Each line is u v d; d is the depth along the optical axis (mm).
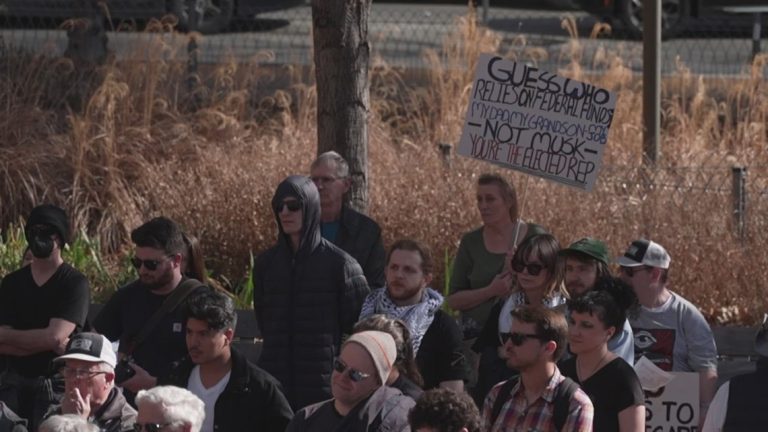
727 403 15703
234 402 15992
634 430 15453
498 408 15508
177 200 28438
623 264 18578
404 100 34438
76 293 18906
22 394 18844
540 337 14977
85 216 29531
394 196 27047
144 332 18125
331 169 20516
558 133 21656
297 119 33219
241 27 41688
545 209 25891
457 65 34469
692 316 18516
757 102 33812
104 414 15977
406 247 17594
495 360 17984
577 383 15719
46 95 33500
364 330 15086
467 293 19953
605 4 43281
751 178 27547
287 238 18609
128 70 32750
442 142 29828
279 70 35969
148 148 30797
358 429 14195
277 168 28547
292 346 18375
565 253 17688
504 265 20016
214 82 34219
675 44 44125
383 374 14336
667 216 25484
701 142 31828
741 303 24703
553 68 38438
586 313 15547
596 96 21484
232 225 27656
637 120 33031
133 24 35312
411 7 49188
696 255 24891
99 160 30359
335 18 22594
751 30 42938
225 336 15938
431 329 17578
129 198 29234
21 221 28281
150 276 17969
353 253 20531
